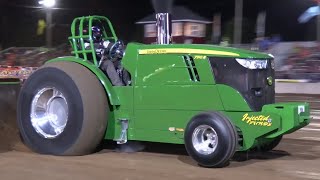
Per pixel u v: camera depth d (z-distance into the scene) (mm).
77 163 6203
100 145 7223
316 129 9688
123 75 6840
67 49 26250
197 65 6160
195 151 5957
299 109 5945
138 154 6809
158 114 6418
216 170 5863
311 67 21375
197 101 6176
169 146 7344
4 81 8172
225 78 6086
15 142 7570
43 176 5531
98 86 6594
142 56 6520
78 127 6504
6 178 5441
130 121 6625
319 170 5930
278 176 5609
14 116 8219
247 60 6051
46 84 6844
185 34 27859
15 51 27219
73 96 6535
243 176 5582
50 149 6750
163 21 6996
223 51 6105
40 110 6988
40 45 42656
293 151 7195
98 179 5414
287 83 21672
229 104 6016
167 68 6336
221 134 5734
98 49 7012
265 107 5980
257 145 6336
